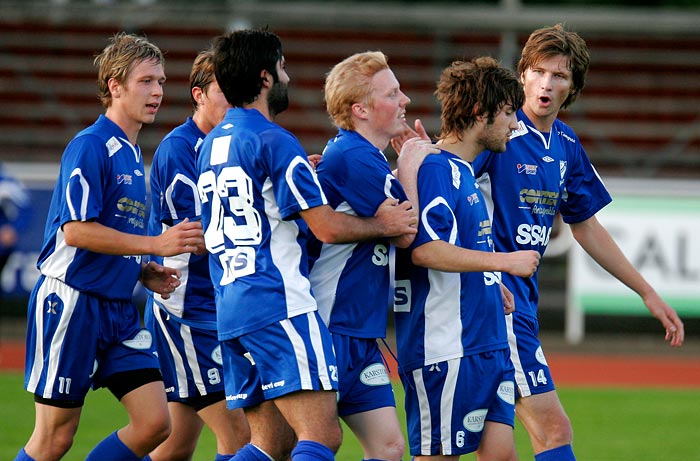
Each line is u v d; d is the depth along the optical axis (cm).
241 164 1570
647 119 6700
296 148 1551
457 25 6569
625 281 2045
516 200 1880
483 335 1675
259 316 1541
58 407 1831
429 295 1670
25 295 4922
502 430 1712
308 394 1537
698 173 6406
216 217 1609
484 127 1700
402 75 6750
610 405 3503
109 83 1858
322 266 1647
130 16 6675
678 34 6662
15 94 6550
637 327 5438
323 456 1520
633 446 2784
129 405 1841
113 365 1853
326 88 1716
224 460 2019
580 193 2022
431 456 1689
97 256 1822
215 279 1619
